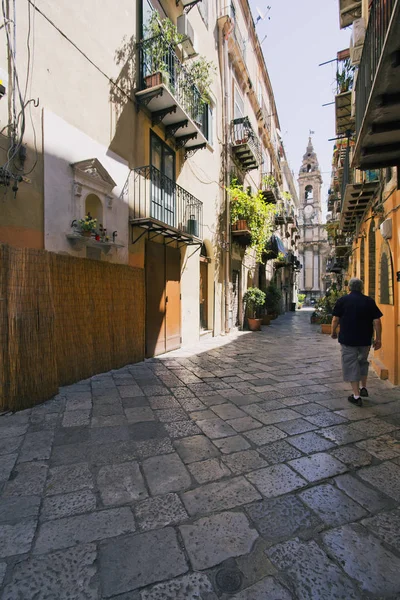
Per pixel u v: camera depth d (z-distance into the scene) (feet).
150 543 5.64
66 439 9.61
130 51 20.33
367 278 26.27
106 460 8.46
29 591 4.68
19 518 6.21
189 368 19.27
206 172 32.58
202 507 6.64
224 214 36.96
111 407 12.33
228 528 6.04
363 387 13.88
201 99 26.66
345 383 16.31
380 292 19.86
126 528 6.01
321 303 47.73
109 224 18.39
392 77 9.57
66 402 12.74
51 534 5.81
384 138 12.74
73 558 5.28
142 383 15.75
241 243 42.27
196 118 26.58
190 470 8.04
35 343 12.39
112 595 4.63
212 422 11.07
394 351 16.17
